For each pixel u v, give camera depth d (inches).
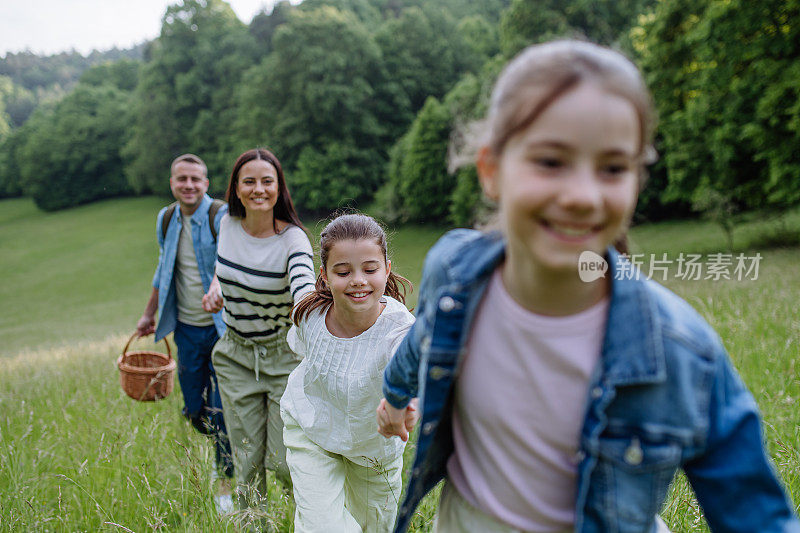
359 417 97.1
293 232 128.3
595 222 40.9
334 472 101.0
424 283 59.6
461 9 2252.7
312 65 1571.1
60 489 126.5
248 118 1713.8
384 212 1464.1
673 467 47.1
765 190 713.6
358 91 1603.1
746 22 693.9
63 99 2581.2
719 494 47.6
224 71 1983.3
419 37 1769.2
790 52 681.0
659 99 844.6
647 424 46.9
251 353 133.6
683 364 45.8
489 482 56.5
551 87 39.1
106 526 117.3
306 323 102.3
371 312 97.3
